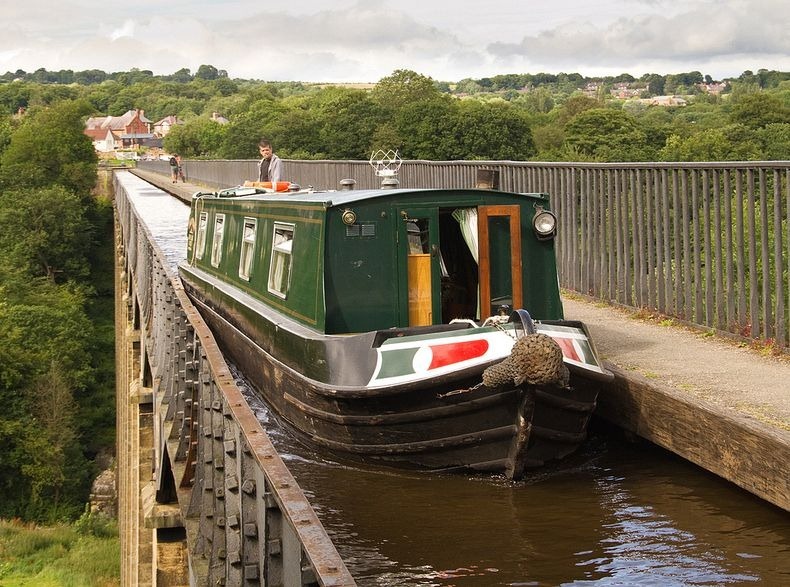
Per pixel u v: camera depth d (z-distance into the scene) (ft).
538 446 28.09
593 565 22.40
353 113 312.50
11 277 239.50
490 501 26.55
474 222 31.76
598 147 241.35
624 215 42.04
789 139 209.15
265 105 377.09
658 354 32.96
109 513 160.04
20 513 162.81
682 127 251.60
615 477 28.02
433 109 257.75
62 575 125.08
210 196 53.98
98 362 223.71
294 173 118.93
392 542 24.18
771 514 24.71
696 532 23.94
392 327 31.09
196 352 28.60
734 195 35.99
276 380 34.19
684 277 37.65
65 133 342.23
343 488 28.09
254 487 16.87
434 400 27.45
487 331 27.78
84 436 191.42
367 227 30.81
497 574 22.18
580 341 28.94
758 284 35.47
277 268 36.68
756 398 26.58
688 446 26.55
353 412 28.55
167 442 31.37
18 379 175.42
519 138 257.96
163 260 48.70
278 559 14.89
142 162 383.24
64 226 276.62
